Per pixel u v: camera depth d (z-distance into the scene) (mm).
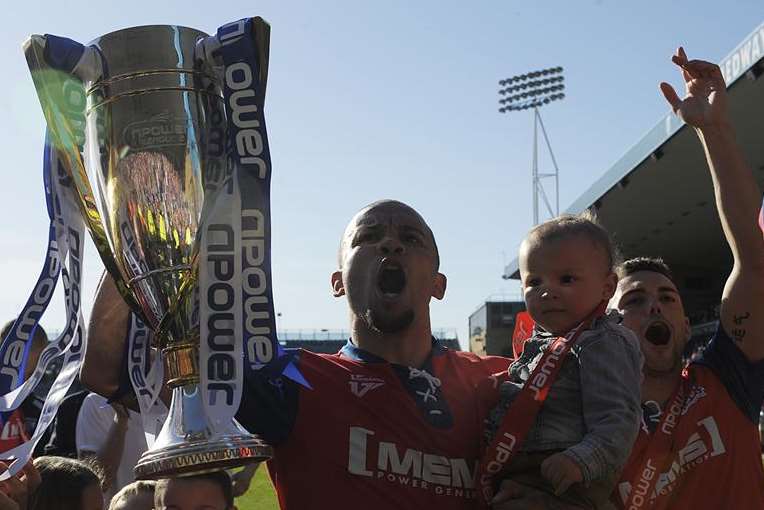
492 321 48875
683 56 2867
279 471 2219
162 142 2059
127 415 3699
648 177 27562
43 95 2043
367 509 2113
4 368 2016
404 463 2158
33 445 1947
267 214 1884
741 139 23328
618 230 34656
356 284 2312
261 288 1878
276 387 2145
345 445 2158
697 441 2766
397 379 2254
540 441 2127
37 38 2025
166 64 2070
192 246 2023
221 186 1903
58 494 2688
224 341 1844
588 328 2199
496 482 2184
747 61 18922
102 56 2086
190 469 1976
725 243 37344
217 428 1814
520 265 2367
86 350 2246
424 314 2357
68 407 3840
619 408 2045
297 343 49969
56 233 2084
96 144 2109
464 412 2285
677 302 2963
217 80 2096
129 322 2316
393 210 2369
